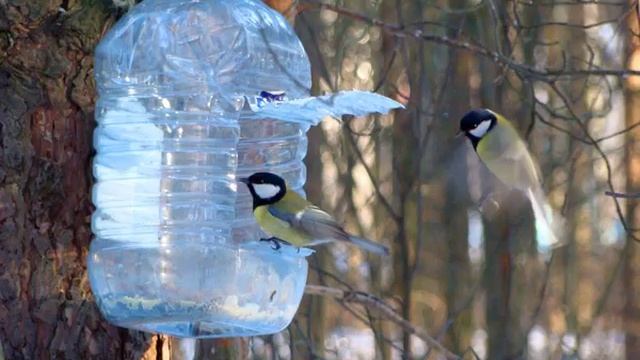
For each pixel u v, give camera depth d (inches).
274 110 339.3
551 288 918.4
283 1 490.9
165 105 362.9
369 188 945.5
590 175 1001.5
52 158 350.6
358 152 681.6
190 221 357.7
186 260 347.9
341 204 883.4
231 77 375.9
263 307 357.4
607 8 885.8
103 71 357.1
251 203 376.5
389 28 517.7
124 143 357.1
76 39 351.9
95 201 354.0
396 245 828.0
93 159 355.6
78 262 354.3
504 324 808.9
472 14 741.9
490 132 431.5
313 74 864.3
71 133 353.1
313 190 903.7
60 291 351.9
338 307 959.6
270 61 390.9
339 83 844.6
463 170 811.4
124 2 360.5
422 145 700.7
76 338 352.8
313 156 908.6
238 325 353.1
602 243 1043.3
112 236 352.5
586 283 1049.5
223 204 367.6
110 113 357.4
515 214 810.8
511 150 427.5
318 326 861.8
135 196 354.9
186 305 346.6
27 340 347.6
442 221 844.0
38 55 348.5
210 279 347.6
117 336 360.5
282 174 396.5
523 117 770.2
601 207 1035.3
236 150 378.0
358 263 909.8
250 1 400.5
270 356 734.5
